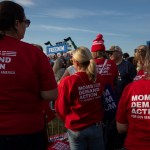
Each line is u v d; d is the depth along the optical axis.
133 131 2.49
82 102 3.51
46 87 2.42
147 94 2.40
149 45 2.56
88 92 3.54
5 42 2.37
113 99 3.79
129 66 5.86
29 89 2.36
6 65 2.30
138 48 4.83
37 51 2.42
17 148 2.33
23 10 2.51
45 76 2.42
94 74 3.55
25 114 2.35
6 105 2.31
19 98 2.33
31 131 2.37
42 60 2.41
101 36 4.99
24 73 2.32
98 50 4.90
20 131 2.32
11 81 2.30
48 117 3.41
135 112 2.45
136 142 2.46
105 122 3.92
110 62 4.89
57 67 7.94
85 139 3.59
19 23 2.46
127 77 5.83
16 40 2.40
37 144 2.43
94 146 3.61
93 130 3.55
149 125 2.39
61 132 6.46
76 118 3.53
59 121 6.60
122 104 2.57
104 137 4.00
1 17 2.40
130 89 2.51
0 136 2.30
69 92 3.50
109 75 4.80
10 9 2.41
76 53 3.59
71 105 3.57
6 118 2.31
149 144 2.41
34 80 2.37
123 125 2.63
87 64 3.58
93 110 3.57
